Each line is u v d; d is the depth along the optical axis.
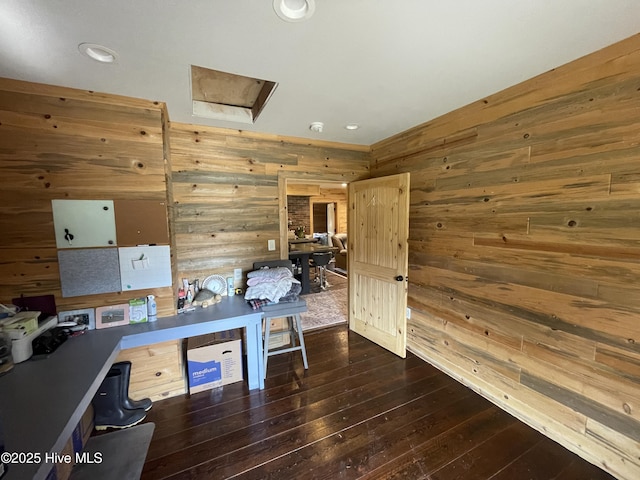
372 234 3.08
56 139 1.81
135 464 1.61
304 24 1.22
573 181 1.59
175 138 2.52
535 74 1.71
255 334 2.30
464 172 2.23
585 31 1.30
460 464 1.61
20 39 1.29
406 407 2.08
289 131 2.80
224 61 1.52
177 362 2.23
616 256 1.44
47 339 1.63
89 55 1.44
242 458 1.65
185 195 2.60
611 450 1.50
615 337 1.46
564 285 1.65
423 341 2.74
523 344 1.89
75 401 1.18
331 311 4.18
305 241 7.07
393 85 1.83
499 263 2.01
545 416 1.79
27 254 1.81
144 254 2.06
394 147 2.97
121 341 1.82
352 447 1.72
